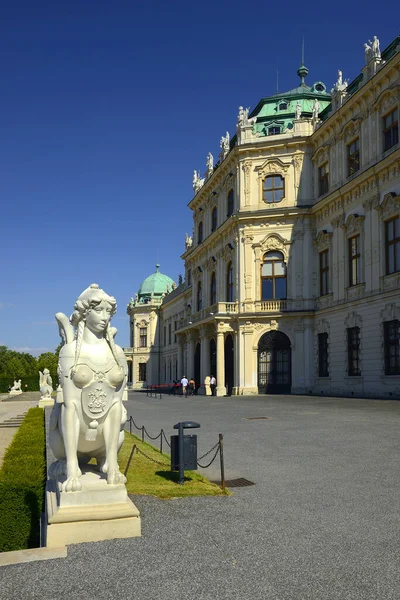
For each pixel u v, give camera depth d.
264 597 5.57
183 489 10.05
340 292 42.00
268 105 53.12
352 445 15.20
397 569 6.26
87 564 6.39
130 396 52.91
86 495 7.25
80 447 7.67
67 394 7.41
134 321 106.94
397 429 18.20
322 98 52.69
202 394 54.06
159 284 108.50
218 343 48.84
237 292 49.47
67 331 7.73
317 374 45.59
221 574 6.14
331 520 8.16
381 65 37.50
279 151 48.72
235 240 50.16
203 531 7.61
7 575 6.11
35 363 140.25
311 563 6.45
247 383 47.72
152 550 6.84
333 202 43.34
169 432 19.48
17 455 13.08
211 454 14.29
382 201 36.25
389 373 35.69
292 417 23.48
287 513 8.55
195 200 63.75
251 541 7.21
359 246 39.66
